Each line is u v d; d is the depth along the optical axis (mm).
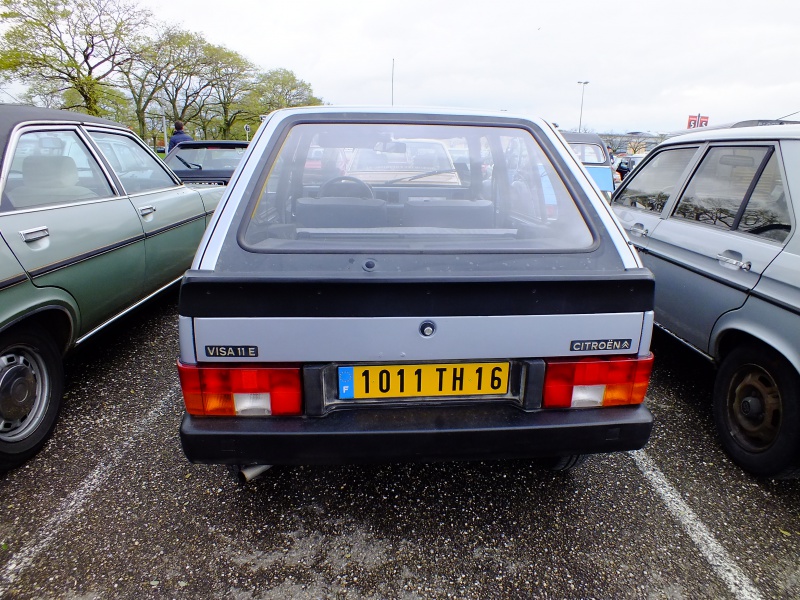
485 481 2301
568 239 1825
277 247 1689
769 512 2137
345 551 1903
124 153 3723
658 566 1858
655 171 3730
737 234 2605
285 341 1598
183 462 2387
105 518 2043
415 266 1653
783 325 2172
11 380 2275
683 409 2949
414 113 2197
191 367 1615
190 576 1783
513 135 2188
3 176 2395
